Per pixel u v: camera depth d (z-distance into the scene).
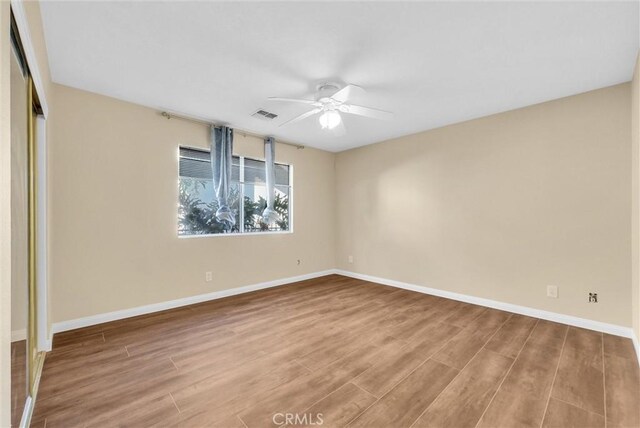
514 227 3.34
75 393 1.82
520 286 3.30
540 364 2.18
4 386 0.86
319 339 2.62
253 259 4.31
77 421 1.58
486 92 2.92
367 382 1.95
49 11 1.78
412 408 1.69
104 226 3.00
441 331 2.80
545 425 1.56
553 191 3.08
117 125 3.09
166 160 3.46
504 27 1.95
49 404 1.71
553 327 2.89
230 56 2.30
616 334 2.69
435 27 1.95
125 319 3.09
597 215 2.82
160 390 1.86
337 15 1.84
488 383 1.94
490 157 3.54
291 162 4.88
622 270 2.69
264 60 2.35
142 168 3.27
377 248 4.84
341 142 4.86
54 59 2.33
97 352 2.35
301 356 2.31
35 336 2.04
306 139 4.67
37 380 1.90
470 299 3.71
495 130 3.49
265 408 1.69
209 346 2.48
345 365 2.17
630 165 2.65
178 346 2.47
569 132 2.98
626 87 2.68
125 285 3.13
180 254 3.56
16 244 1.46
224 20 1.88
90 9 1.77
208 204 3.95
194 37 2.06
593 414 1.64
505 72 2.53
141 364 2.17
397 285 4.54
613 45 2.13
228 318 3.14
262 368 2.13
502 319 3.12
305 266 5.05
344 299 3.87
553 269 3.07
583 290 2.89
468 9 1.78
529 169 3.23
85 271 2.88
